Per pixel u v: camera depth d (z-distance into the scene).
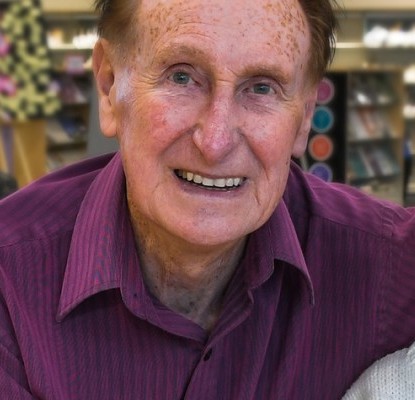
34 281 1.00
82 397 0.98
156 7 0.83
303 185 1.19
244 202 0.89
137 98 0.87
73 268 0.99
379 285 1.10
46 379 0.96
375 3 5.05
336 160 2.16
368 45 5.17
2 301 1.00
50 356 0.97
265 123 0.86
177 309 1.05
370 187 3.99
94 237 1.00
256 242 1.01
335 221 1.13
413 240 1.11
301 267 1.02
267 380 1.05
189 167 0.85
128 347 0.99
